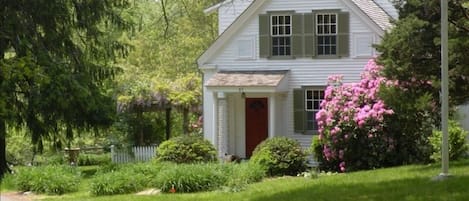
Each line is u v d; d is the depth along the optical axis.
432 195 10.08
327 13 22.97
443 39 11.13
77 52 19.20
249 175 14.66
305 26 23.12
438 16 13.71
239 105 23.84
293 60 23.31
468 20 13.66
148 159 25.12
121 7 19.97
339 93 17.28
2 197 14.21
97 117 19.22
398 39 13.95
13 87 17.02
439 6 13.54
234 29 23.69
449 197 9.80
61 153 24.33
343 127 16.61
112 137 25.58
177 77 32.69
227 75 23.44
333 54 22.95
